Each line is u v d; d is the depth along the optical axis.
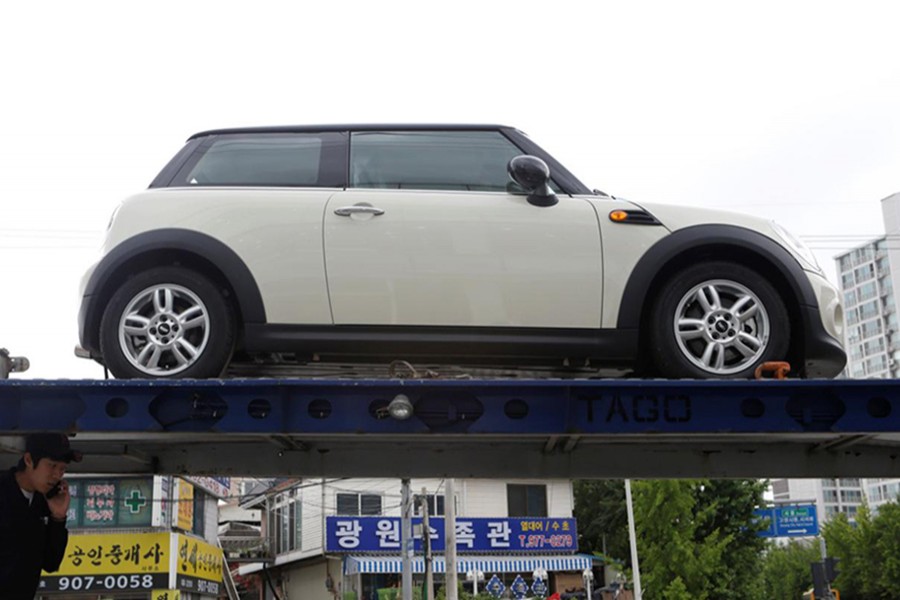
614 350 5.30
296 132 5.80
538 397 4.87
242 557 31.69
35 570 4.05
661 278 5.48
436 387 4.81
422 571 28.19
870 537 35.38
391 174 5.62
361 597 29.20
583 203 5.47
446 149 5.69
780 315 5.33
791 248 5.51
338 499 30.08
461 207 5.40
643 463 6.03
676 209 5.52
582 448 6.04
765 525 27.67
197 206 5.47
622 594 27.58
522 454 6.05
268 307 5.30
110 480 20.48
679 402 4.86
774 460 6.00
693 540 26.53
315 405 4.84
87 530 20.33
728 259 5.50
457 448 6.03
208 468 6.05
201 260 5.48
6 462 5.78
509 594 27.42
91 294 5.39
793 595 50.25
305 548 30.41
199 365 5.27
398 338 5.24
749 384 4.82
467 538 28.39
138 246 5.38
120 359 5.29
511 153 5.68
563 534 29.05
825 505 107.81
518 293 5.29
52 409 4.79
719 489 28.08
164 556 20.20
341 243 5.33
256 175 5.68
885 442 5.73
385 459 6.03
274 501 33.28
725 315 5.36
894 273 102.38
